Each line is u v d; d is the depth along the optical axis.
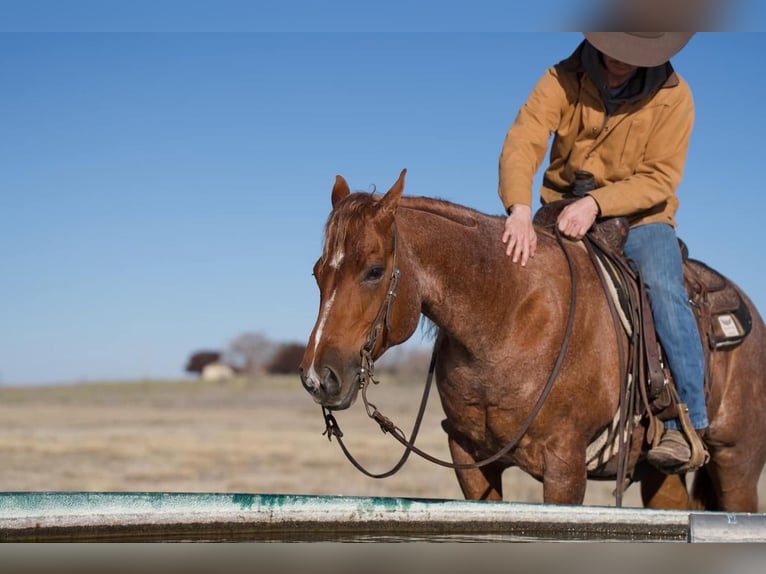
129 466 19.09
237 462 19.97
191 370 85.94
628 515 4.87
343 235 4.89
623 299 5.70
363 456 21.23
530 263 5.53
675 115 6.03
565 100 6.12
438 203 5.50
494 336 5.36
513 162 5.89
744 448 6.52
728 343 6.27
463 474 5.80
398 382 56.38
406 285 5.07
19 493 4.51
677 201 6.19
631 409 5.65
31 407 43.00
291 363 87.44
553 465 5.42
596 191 5.92
